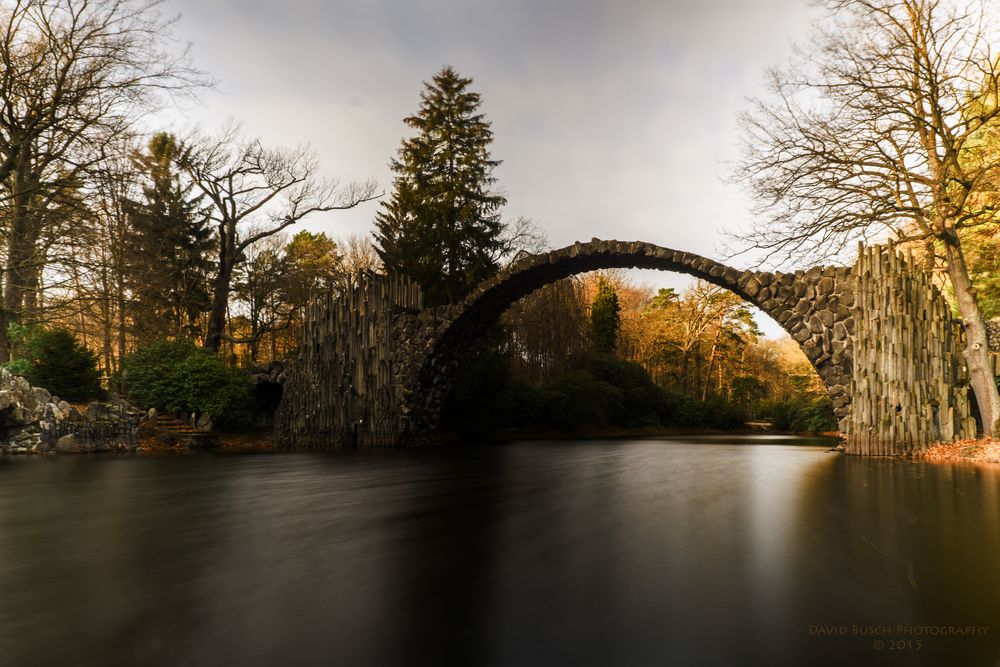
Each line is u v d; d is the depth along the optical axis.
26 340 21.59
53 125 19.23
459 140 32.25
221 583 4.57
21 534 6.43
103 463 14.99
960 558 5.26
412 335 22.77
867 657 3.21
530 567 4.96
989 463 14.17
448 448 21.55
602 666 3.07
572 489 9.97
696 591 4.30
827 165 17.55
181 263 35.84
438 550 5.58
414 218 32.84
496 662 3.13
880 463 14.62
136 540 6.11
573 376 36.06
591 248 20.28
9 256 20.25
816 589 4.37
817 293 17.70
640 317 58.91
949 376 16.62
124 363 23.97
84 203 20.27
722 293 54.34
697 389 62.34
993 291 21.86
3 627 3.70
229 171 30.16
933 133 16.64
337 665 3.11
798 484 10.50
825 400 40.72
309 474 12.40
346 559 5.27
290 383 22.94
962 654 3.25
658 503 8.36
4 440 17.47
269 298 38.56
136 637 3.52
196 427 21.94
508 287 22.20
